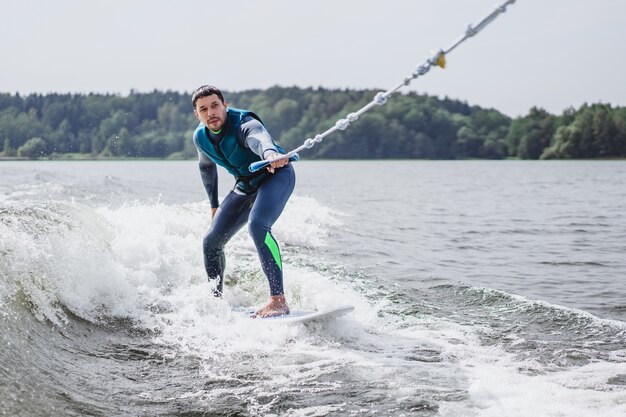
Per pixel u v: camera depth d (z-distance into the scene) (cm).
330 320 478
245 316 496
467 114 10625
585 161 8681
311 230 973
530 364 416
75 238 510
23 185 1469
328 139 9350
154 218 736
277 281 495
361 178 3528
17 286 412
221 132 502
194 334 456
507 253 894
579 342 467
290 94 10675
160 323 473
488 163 7812
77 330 429
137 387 365
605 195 2239
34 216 516
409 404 349
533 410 340
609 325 508
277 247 501
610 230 1183
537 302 566
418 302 584
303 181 3077
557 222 1326
